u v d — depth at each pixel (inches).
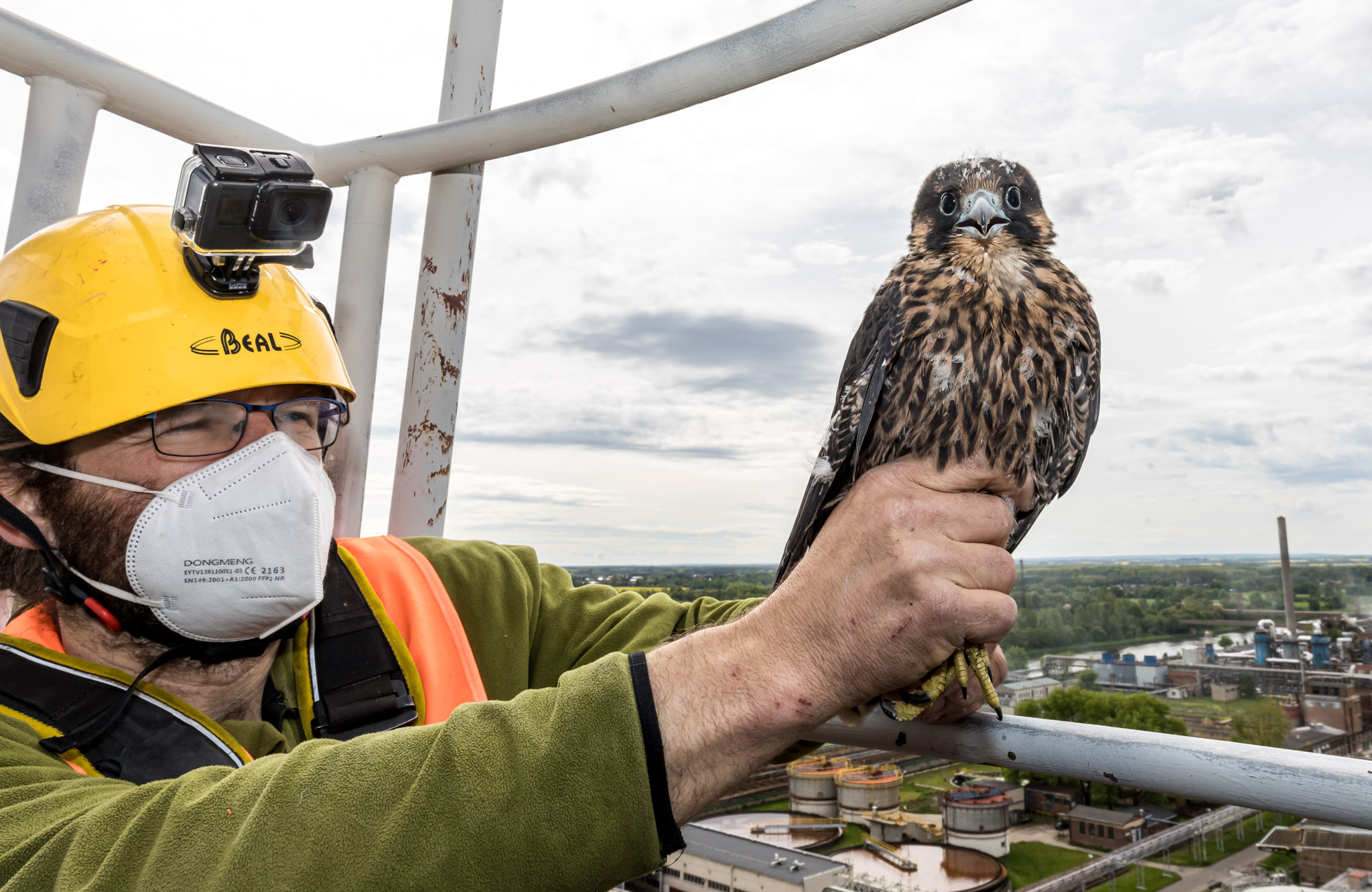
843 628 36.3
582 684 35.0
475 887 31.4
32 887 33.3
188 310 54.7
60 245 56.0
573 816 32.2
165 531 53.4
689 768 34.5
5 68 62.2
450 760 33.2
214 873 31.6
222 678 60.5
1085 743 43.6
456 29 78.3
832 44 54.6
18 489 55.6
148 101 66.7
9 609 61.1
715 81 59.1
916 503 37.5
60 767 43.6
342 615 66.4
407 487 81.6
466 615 73.8
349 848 31.7
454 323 80.2
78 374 52.7
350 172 77.8
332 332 66.5
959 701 49.7
